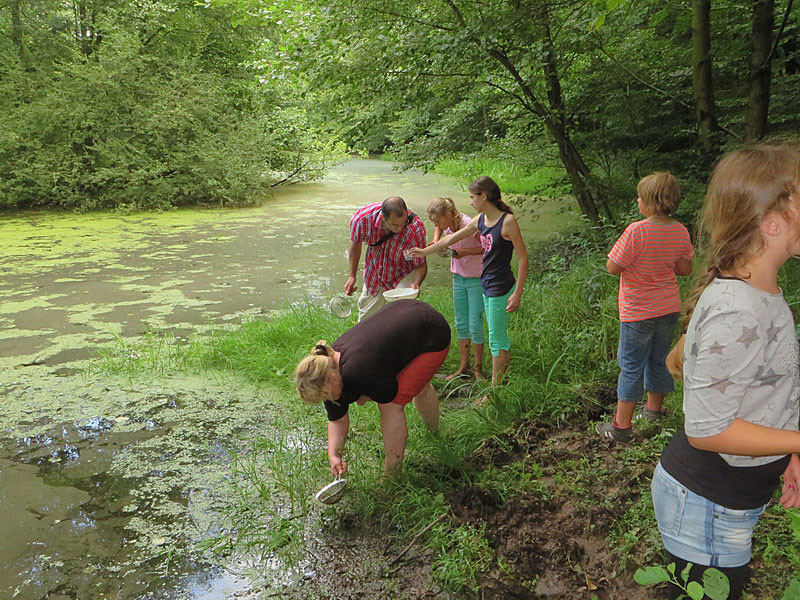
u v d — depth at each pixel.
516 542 2.96
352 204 15.02
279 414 4.48
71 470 3.76
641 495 3.22
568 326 5.25
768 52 6.34
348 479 3.50
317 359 3.05
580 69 7.75
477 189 4.18
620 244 3.42
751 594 2.52
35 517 3.30
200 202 15.04
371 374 3.14
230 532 3.19
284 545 3.06
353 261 4.93
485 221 4.32
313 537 3.12
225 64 16.52
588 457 3.63
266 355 5.27
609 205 8.07
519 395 4.28
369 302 4.80
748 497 1.58
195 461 3.86
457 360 5.20
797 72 8.38
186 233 11.30
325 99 8.54
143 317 6.55
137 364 5.28
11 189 13.45
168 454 3.95
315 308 6.31
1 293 7.41
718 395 1.44
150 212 13.82
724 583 1.50
